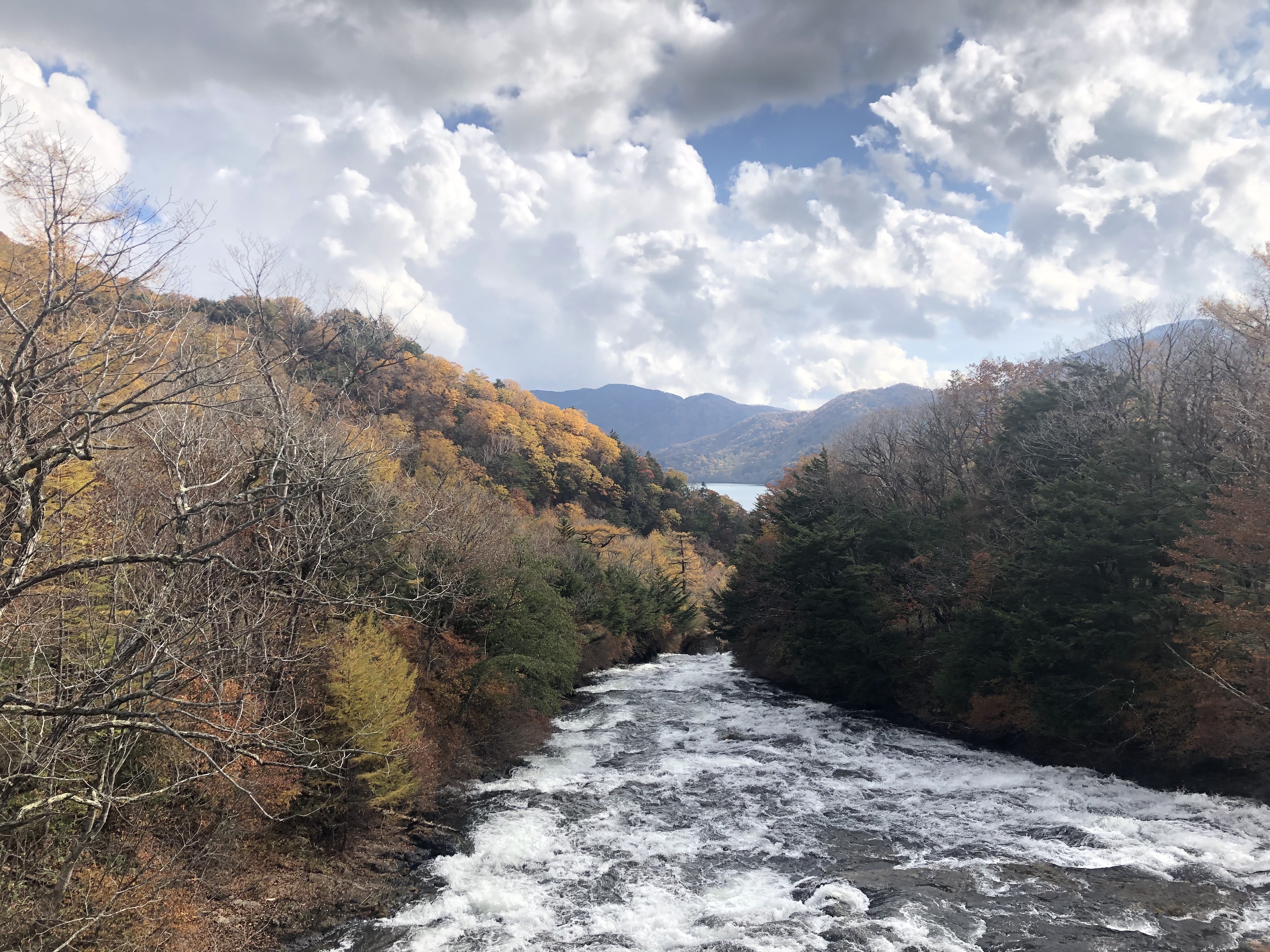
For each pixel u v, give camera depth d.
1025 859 19.02
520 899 17.56
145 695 8.84
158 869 14.70
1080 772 27.23
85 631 11.91
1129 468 29.34
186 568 11.64
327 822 19.33
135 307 9.69
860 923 15.62
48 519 10.66
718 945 15.03
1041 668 28.53
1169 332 43.19
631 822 22.73
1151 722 25.72
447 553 27.11
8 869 12.37
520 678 29.97
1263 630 21.47
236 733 10.66
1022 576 30.45
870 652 40.78
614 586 59.50
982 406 56.09
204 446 14.58
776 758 30.41
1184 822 21.22
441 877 18.88
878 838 21.12
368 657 20.72
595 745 32.59
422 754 23.06
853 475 58.66
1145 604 25.48
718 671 56.97
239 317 17.36
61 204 8.56
